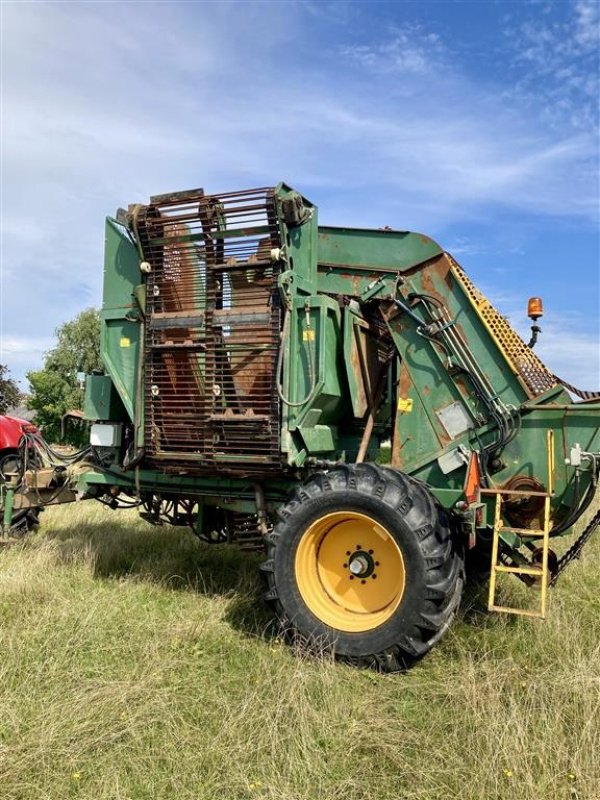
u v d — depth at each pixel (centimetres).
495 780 281
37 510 786
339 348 505
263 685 371
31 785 285
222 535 588
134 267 544
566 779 283
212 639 440
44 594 520
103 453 584
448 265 486
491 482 454
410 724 337
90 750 311
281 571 440
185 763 302
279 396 468
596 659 385
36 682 376
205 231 486
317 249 519
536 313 494
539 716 328
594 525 475
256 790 281
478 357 469
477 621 469
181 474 536
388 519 411
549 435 439
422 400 485
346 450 579
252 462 484
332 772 296
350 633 417
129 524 845
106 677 382
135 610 494
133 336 546
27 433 703
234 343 485
